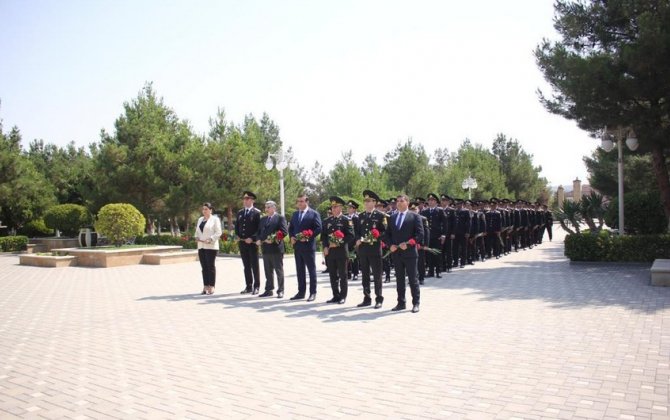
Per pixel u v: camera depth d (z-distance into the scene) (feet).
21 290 41.78
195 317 28.94
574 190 190.90
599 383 16.20
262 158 114.93
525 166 150.10
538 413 13.99
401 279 29.30
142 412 15.12
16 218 101.65
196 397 16.22
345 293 32.65
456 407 14.64
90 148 95.20
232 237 73.82
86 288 42.24
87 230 84.38
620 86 42.88
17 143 95.96
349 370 18.42
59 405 15.90
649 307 27.40
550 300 30.40
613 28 48.03
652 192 54.24
